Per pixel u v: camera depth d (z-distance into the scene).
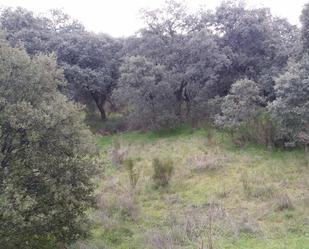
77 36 30.23
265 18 27.62
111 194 15.65
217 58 25.59
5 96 9.86
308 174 16.30
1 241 9.05
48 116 9.48
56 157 10.02
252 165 18.02
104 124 29.38
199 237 11.09
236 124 20.88
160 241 11.04
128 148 22.75
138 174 17.50
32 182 9.81
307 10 20.41
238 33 27.28
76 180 10.49
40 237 10.18
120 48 31.73
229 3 28.08
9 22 30.17
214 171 17.86
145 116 26.30
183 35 27.70
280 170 17.02
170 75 26.11
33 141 9.59
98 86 28.84
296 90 17.81
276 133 19.66
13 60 10.03
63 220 10.25
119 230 12.53
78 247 11.23
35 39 28.98
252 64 26.89
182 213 13.60
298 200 13.81
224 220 12.29
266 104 23.36
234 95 21.70
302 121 17.75
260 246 10.48
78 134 10.38
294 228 11.70
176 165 19.00
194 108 26.61
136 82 25.55
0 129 9.06
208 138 22.03
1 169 9.57
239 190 15.32
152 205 14.77
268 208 13.38
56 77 11.09
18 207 8.48
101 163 11.02
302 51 20.77
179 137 23.77
